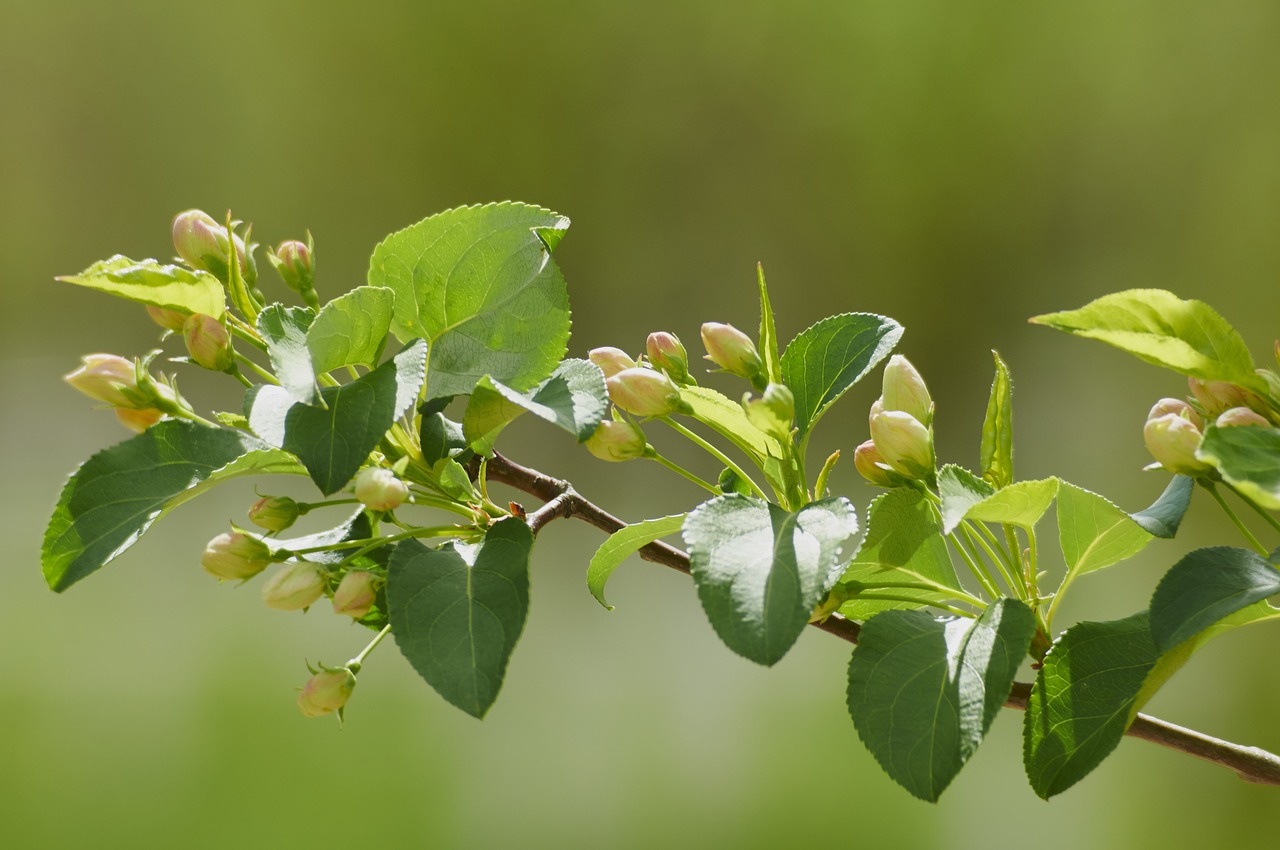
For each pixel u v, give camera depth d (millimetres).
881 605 1631
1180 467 1592
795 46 9266
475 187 9742
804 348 1630
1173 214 8758
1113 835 4492
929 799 1565
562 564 6730
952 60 9070
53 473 8094
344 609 1598
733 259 9422
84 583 6562
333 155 9836
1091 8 8805
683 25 9398
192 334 1611
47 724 5289
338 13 9586
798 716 5262
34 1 9492
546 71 9555
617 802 4824
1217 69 8625
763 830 4680
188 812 4895
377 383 1587
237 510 7406
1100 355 7887
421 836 4805
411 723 5309
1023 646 1573
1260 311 8383
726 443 7336
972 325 8992
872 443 1608
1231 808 4602
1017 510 1593
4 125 9648
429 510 5094
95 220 9883
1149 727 1616
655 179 9523
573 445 7512
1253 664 5191
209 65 9820
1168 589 1574
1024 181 9062
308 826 4844
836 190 9320
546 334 1613
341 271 9859
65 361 9258
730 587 1568
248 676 5617
